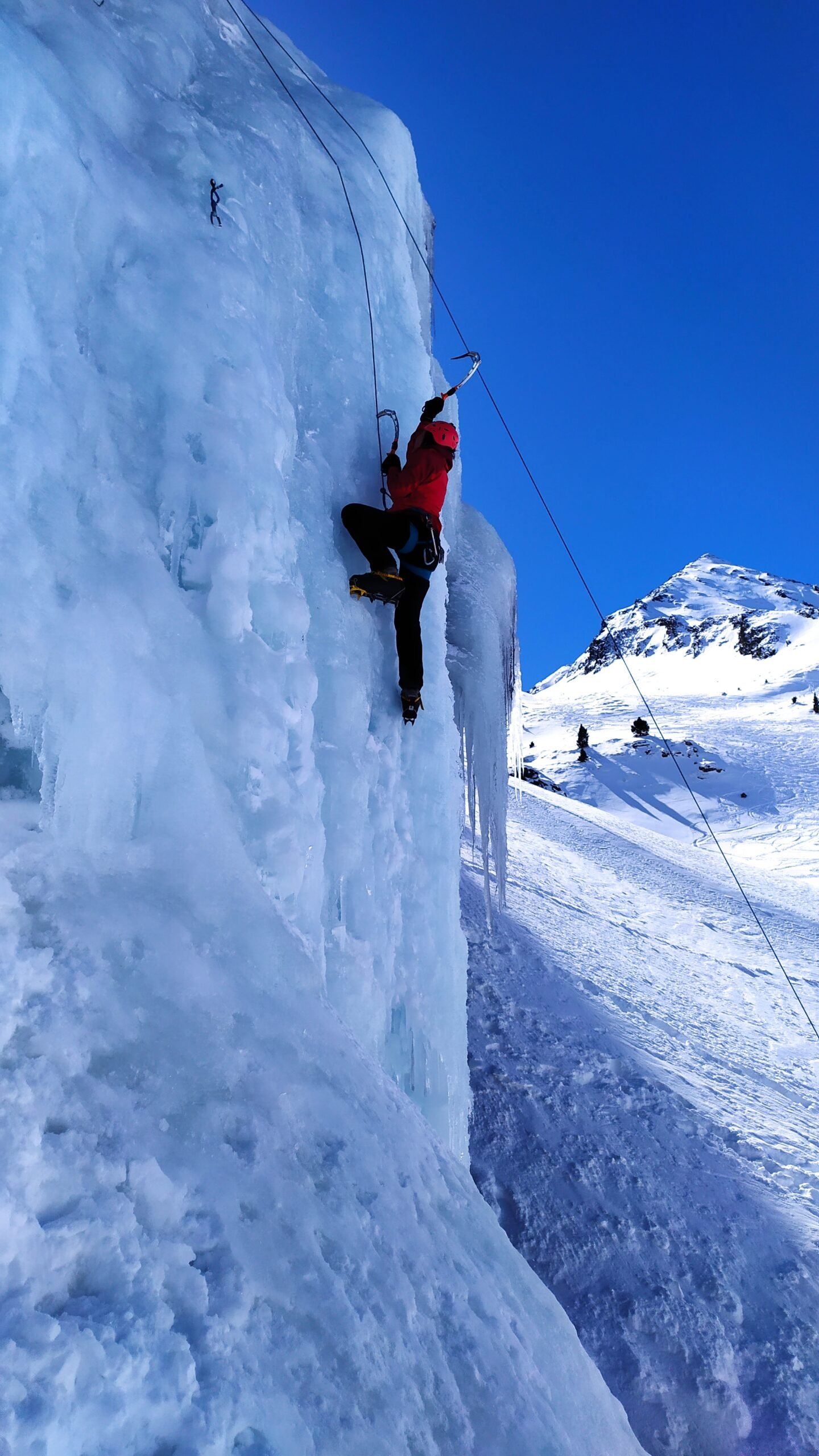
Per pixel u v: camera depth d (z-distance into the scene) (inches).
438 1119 154.0
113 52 119.9
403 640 149.0
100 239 101.0
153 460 102.5
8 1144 60.2
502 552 287.9
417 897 154.4
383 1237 83.5
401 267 181.0
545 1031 312.7
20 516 81.4
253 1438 59.0
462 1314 85.8
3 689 76.7
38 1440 47.8
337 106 183.8
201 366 109.7
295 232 146.9
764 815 2011.6
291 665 116.3
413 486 153.9
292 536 128.6
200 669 99.4
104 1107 68.9
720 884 973.2
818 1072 407.8
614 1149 247.0
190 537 106.0
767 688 4124.0
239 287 119.8
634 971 472.4
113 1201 63.1
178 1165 70.3
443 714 171.9
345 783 132.4
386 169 184.1
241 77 158.9
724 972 575.8
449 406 233.5
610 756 2532.0
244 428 113.2
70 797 81.6
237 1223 70.8
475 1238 99.3
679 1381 174.7
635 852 1019.9
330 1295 72.7
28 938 72.9
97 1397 52.0
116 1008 75.4
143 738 89.2
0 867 74.9
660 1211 225.1
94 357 98.7
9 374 82.8
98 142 105.2
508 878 593.6
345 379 157.9
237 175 131.1
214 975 86.0
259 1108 81.3
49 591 82.2
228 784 101.5
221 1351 61.1
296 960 98.3
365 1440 65.7
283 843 104.6
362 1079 99.4
